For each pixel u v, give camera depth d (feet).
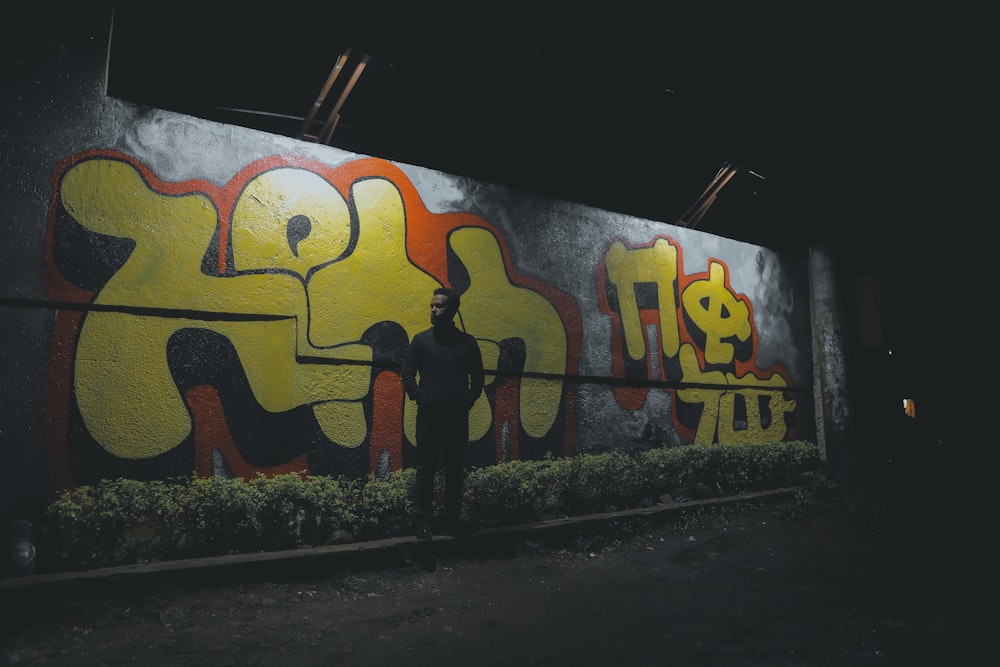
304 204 18.60
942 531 22.76
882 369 37.68
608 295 25.57
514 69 27.94
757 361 30.94
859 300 35.01
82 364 15.24
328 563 14.96
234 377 17.13
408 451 19.71
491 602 14.05
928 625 13.05
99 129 15.88
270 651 10.96
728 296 30.19
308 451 18.01
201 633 11.56
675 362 27.43
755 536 21.34
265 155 18.15
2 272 14.44
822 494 27.35
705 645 11.83
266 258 17.80
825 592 15.38
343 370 18.85
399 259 20.17
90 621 11.74
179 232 16.65
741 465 26.91
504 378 22.33
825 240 32.78
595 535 19.70
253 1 21.53
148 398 15.93
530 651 11.37
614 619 13.19
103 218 15.71
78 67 15.79
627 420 25.58
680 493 24.17
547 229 24.07
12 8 15.15
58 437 14.79
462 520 18.15
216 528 14.58
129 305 15.80
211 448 16.62
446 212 21.44
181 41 22.93
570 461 22.11
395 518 17.28
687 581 16.17
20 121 14.98
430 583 15.14
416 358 17.26
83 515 13.43
